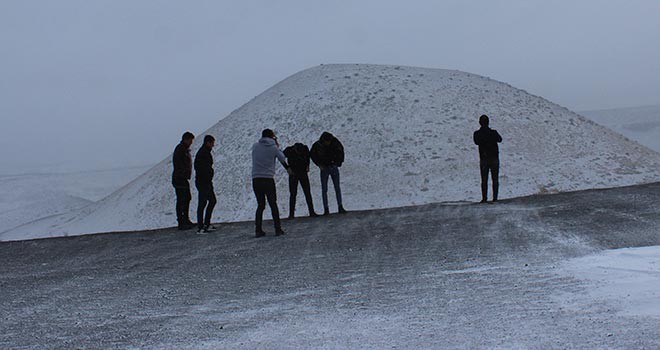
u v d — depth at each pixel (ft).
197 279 24.90
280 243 35.47
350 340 13.94
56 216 117.80
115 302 20.71
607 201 45.55
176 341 14.82
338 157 54.75
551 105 107.34
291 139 95.09
